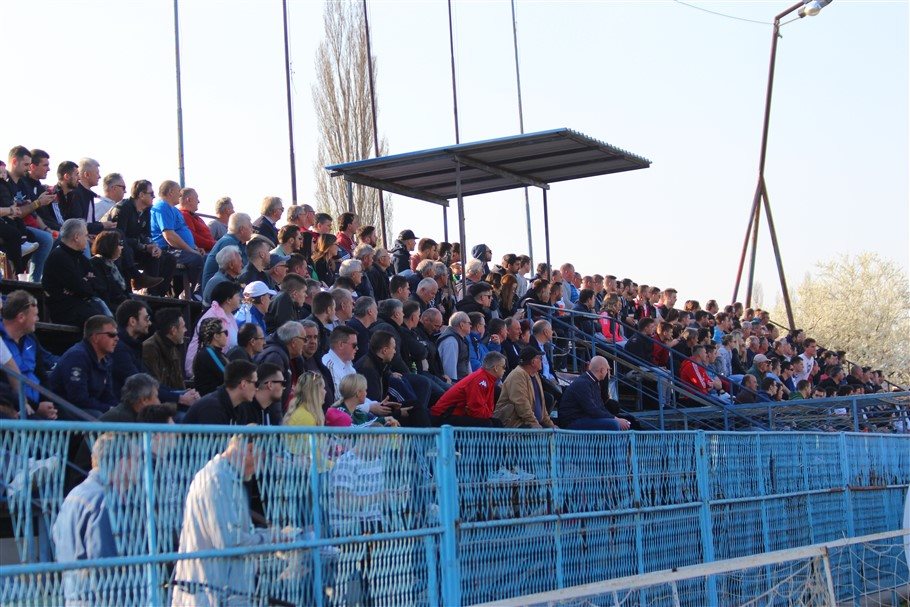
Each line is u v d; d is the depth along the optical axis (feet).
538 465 27.99
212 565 19.54
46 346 33.35
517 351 45.03
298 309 35.65
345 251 47.60
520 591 26.71
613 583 23.72
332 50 109.09
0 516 18.29
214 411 24.40
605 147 48.24
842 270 134.41
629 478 31.63
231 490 20.02
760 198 92.94
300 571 21.17
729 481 36.83
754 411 55.72
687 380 56.03
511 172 51.67
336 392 32.60
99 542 17.99
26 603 16.71
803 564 39.17
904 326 131.13
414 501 24.13
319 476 21.89
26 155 36.35
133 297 36.68
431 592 24.18
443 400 33.99
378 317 38.42
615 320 57.47
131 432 18.56
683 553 33.68
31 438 17.16
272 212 44.29
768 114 91.56
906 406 57.62
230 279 35.78
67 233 32.09
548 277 58.08
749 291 93.09
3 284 33.71
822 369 78.13
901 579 46.75
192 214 42.16
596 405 39.75
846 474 45.34
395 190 52.19
